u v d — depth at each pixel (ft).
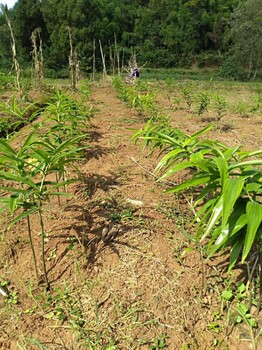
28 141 6.32
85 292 6.53
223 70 102.32
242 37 90.38
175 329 5.79
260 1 84.89
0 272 7.18
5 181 10.85
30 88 31.71
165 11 137.39
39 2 100.37
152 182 10.47
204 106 21.34
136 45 132.05
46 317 6.09
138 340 5.61
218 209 4.35
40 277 6.91
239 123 20.57
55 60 94.12
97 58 93.91
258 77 96.89
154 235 7.85
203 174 4.98
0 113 16.43
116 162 12.09
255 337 5.54
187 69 128.16
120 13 128.88
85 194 9.62
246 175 4.57
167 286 6.54
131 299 6.32
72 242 7.67
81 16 95.86
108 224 8.16
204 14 142.51
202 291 6.39
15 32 98.48
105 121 18.80
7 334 5.82
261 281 5.74
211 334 5.71
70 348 5.55
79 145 12.35
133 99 20.29
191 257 7.20
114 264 7.07
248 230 4.05
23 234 8.10
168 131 9.03
